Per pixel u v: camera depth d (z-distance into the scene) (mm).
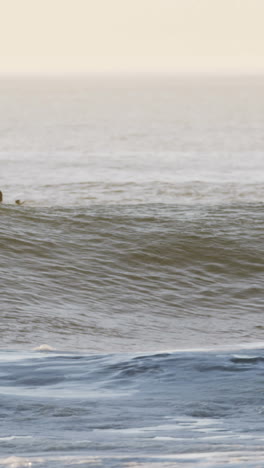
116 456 22547
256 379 33656
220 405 29547
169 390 31969
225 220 111250
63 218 106500
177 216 113312
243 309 81625
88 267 89312
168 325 74375
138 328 72188
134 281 87000
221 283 88688
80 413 28391
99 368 36469
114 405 29562
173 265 92562
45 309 74750
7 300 76125
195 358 38469
